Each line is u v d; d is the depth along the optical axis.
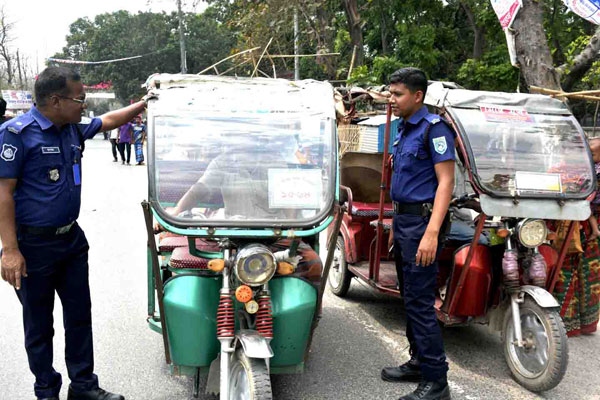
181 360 3.07
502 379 3.78
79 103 2.93
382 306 5.26
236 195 2.95
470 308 3.73
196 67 45.91
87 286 3.26
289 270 3.00
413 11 14.09
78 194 3.09
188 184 2.94
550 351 3.39
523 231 3.50
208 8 21.50
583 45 12.38
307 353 3.24
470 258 3.61
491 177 3.54
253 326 2.94
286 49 15.61
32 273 2.98
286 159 3.04
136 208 9.65
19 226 2.94
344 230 5.27
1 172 2.79
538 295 3.46
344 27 16.83
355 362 4.02
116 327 4.57
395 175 3.47
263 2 14.02
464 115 3.79
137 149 17.22
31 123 2.89
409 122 3.38
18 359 3.94
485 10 13.54
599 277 4.53
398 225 3.45
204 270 3.14
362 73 12.04
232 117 3.12
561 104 4.02
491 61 13.07
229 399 2.71
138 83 45.97
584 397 3.54
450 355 4.17
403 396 3.38
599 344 4.43
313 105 3.23
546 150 3.71
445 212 3.20
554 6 13.66
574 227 3.78
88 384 3.30
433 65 13.68
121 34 47.19
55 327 4.52
